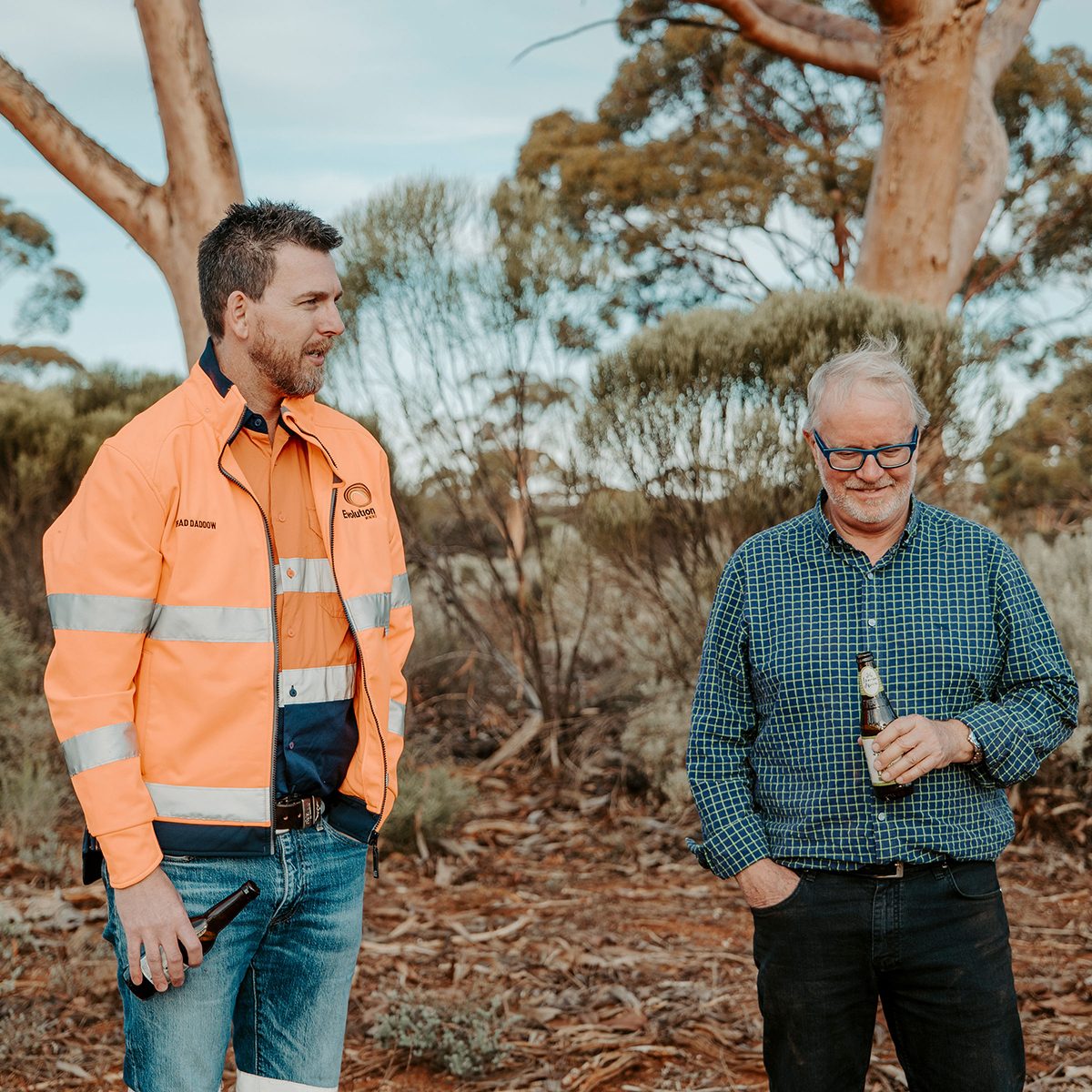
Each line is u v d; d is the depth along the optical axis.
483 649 7.74
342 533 2.15
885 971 2.16
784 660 2.20
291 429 2.12
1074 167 17.94
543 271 6.49
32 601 9.34
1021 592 2.20
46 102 4.94
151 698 1.99
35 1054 3.29
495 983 3.86
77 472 9.09
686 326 5.67
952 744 2.06
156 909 1.89
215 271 2.04
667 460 5.75
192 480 1.98
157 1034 1.98
